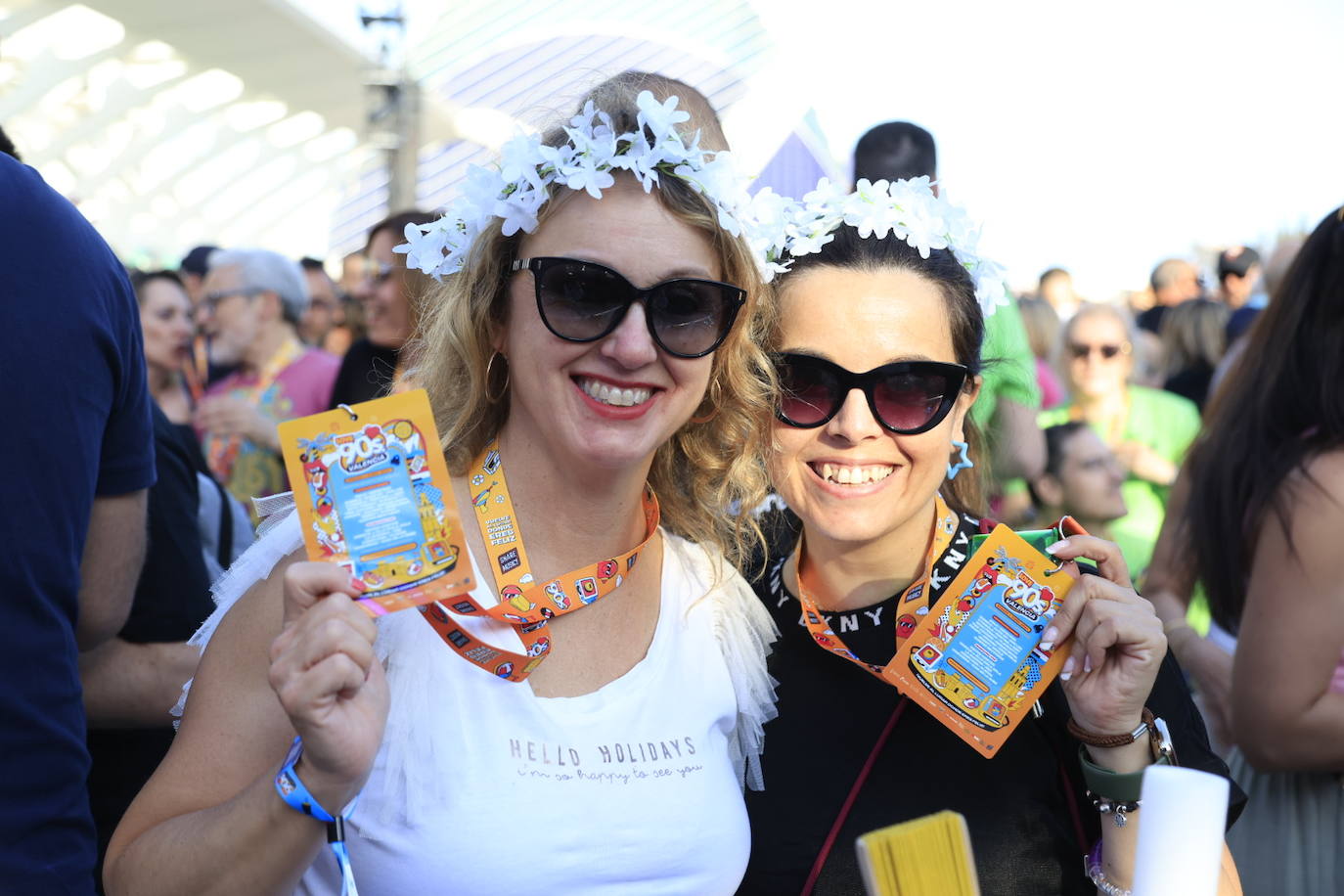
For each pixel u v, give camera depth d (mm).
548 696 1661
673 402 1626
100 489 1996
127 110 12844
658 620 1793
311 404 4816
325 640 1295
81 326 1743
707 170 1584
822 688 1869
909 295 1793
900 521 1832
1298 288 2338
